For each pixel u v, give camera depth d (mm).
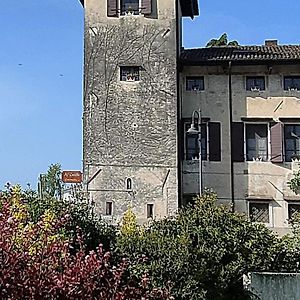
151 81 38000
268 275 22156
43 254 9609
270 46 42312
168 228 22578
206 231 22281
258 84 39594
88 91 38062
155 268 20031
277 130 38750
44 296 8703
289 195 38312
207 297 20922
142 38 38375
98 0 38812
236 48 41688
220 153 38812
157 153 37469
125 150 37531
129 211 30297
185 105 39375
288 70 39500
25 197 21750
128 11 38594
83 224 23312
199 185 38156
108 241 23703
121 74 38156
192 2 43188
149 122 37750
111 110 37875
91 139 37656
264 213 38406
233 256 22234
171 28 38344
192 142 38875
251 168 38625
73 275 9117
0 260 8742
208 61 38906
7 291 8500
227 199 38344
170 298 11273
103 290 9688
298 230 31609
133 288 10641
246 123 39125
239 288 21859
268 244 23234
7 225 9867
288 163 38625
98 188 37188
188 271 20344
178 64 38875
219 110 39281
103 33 38438
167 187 37125
